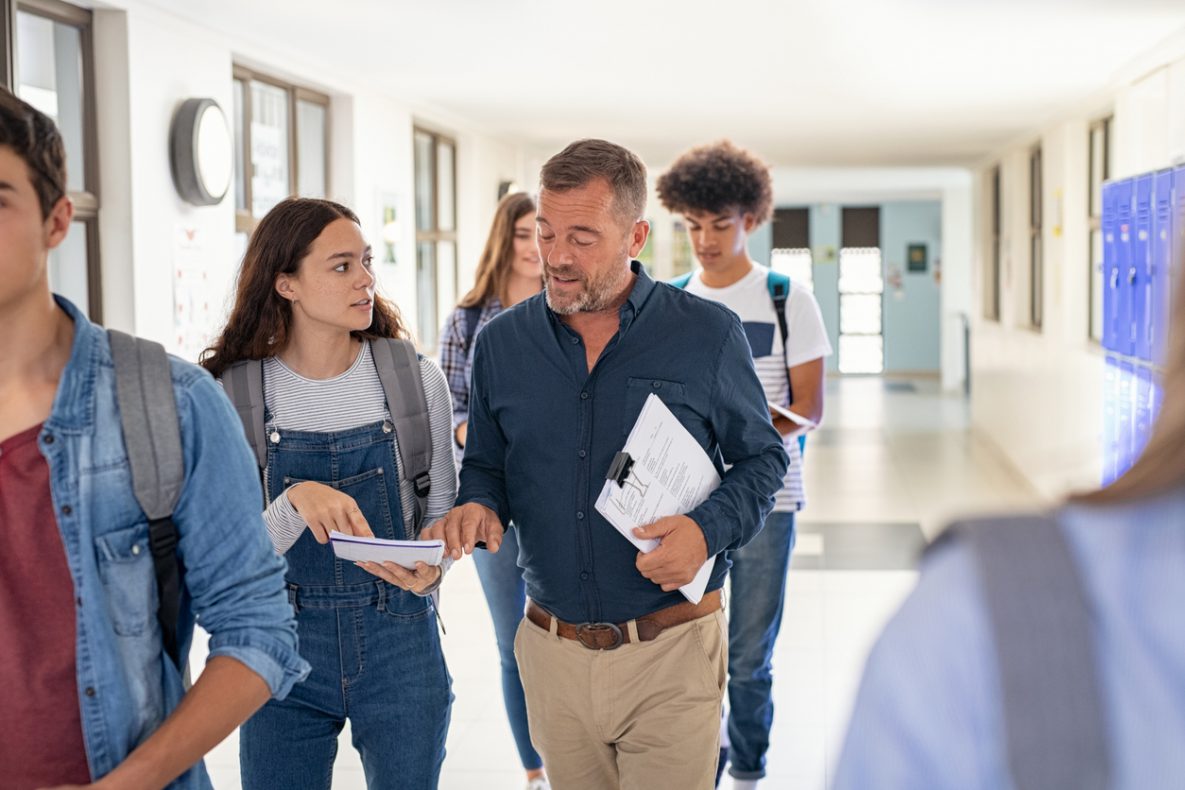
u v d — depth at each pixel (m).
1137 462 0.61
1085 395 7.54
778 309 3.14
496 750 3.84
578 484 2.14
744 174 3.10
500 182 10.18
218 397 1.36
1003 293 11.07
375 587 2.22
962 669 0.60
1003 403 10.83
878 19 5.16
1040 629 0.59
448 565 2.20
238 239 5.89
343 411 2.26
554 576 2.18
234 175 5.86
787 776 3.55
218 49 5.38
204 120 5.03
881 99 7.57
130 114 4.67
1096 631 0.58
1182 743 0.56
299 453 2.23
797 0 4.78
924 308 19.59
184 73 5.08
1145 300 4.97
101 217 4.70
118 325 4.72
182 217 5.08
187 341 5.12
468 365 3.34
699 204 3.09
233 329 2.26
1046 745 0.58
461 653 4.86
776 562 3.15
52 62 4.52
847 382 18.66
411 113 8.00
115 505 1.28
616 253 2.09
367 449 2.25
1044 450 8.85
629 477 2.07
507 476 2.24
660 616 2.14
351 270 2.20
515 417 2.19
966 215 16.92
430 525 2.37
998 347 11.22
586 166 2.06
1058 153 8.66
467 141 9.35
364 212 7.24
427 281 8.83
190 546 1.34
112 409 1.29
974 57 6.09
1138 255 5.09
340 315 2.19
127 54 4.65
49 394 1.27
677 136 9.67
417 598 2.26
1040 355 9.05
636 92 7.31
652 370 2.14
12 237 1.18
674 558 2.03
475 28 5.39
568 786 2.28
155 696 1.32
